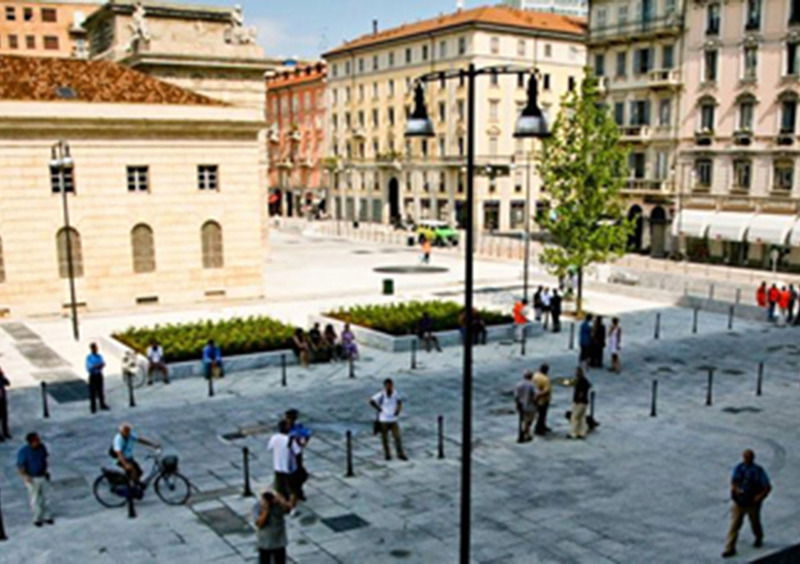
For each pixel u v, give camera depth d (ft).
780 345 94.73
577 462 54.29
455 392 72.64
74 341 96.78
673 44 186.39
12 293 111.24
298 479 45.91
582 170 106.83
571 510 46.09
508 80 253.03
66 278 114.52
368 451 56.39
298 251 203.00
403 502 47.11
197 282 124.67
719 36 176.24
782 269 172.14
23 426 62.64
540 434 60.13
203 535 42.60
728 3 173.58
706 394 72.54
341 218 326.85
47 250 112.57
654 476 51.72
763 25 167.73
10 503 47.42
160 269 121.49
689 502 47.37
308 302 124.88
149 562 39.52
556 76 261.65
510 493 48.65
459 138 256.93
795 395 72.33
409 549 40.91
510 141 258.57
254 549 40.91
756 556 40.16
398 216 291.58
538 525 43.98
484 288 138.51
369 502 47.06
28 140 108.99
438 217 271.28
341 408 67.46
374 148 299.58
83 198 114.21
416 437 59.62
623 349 91.66
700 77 181.37
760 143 170.91
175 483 49.24
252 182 126.31
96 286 116.88
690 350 91.50
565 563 39.45
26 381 77.82
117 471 45.98
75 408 67.92
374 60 292.20
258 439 59.06
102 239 116.37
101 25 187.11
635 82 196.13
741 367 83.41
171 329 89.51
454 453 56.08
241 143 124.36
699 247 187.32
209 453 55.88
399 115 282.56
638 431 61.31
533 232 258.37
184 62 162.30
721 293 136.56
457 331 93.45
